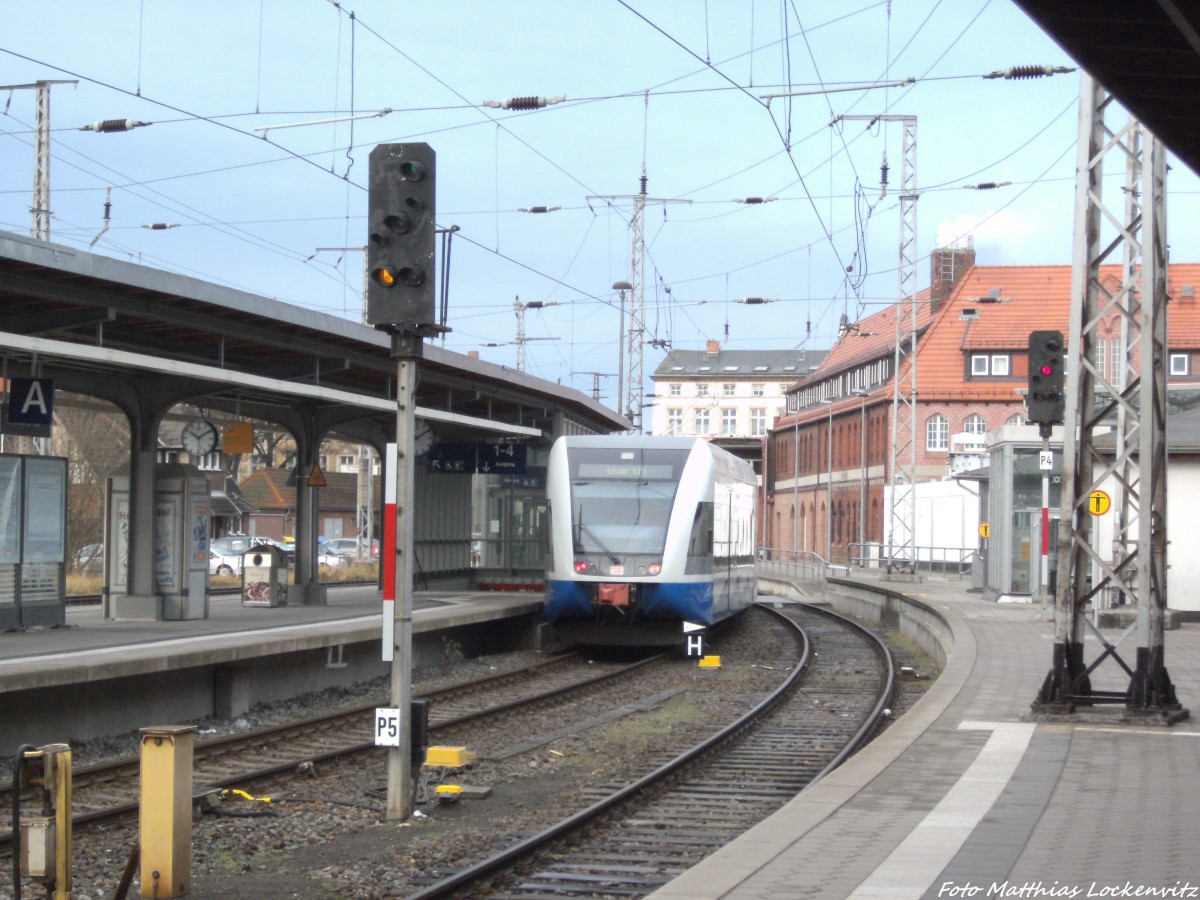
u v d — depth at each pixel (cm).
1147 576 1495
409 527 1098
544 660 2669
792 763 1449
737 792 1277
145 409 2302
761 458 11250
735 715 1855
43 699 1493
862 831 922
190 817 869
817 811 989
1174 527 3033
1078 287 1548
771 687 2209
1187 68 826
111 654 1625
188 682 1748
